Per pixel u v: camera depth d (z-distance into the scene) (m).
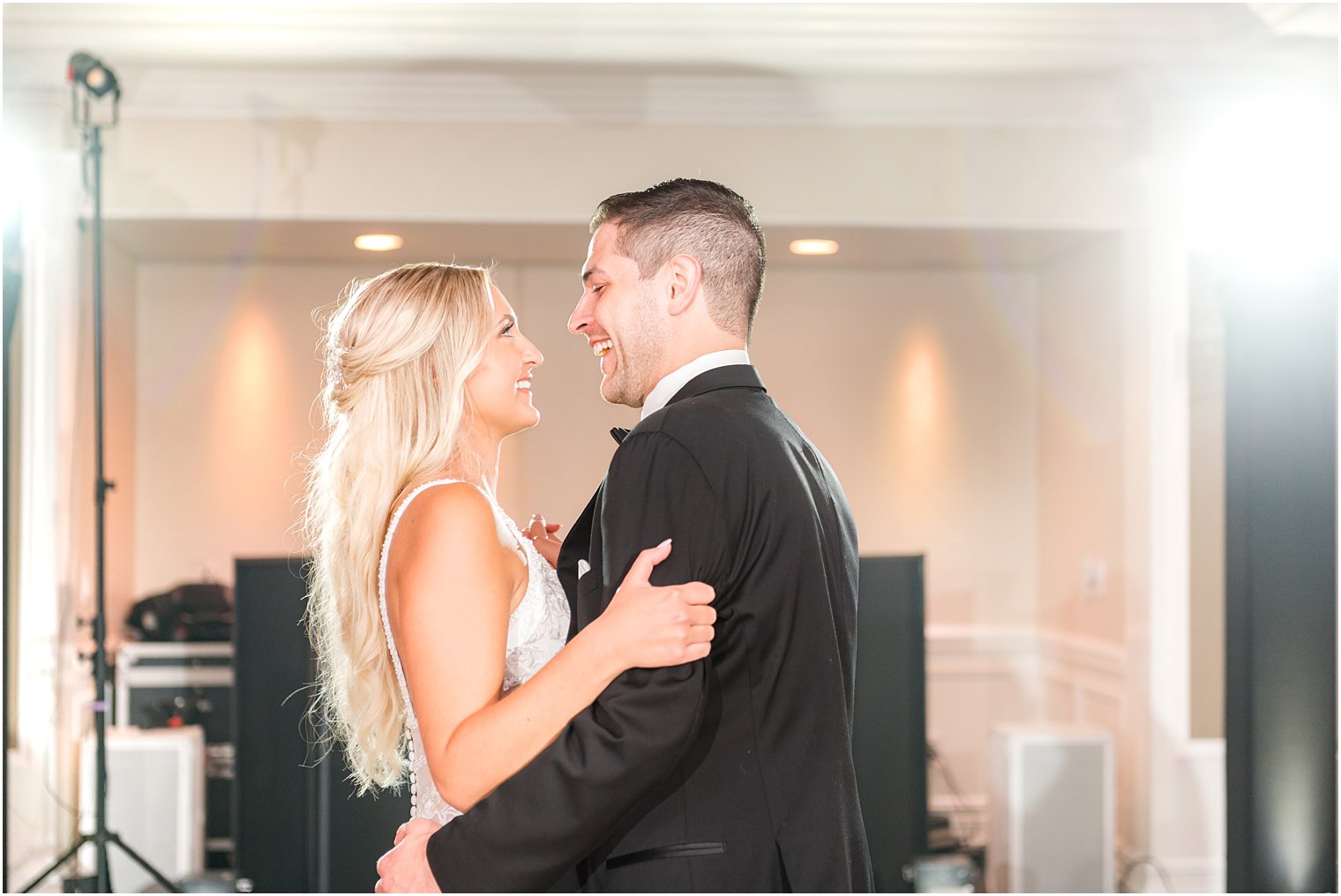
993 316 5.44
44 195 4.18
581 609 1.49
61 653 4.15
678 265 1.58
